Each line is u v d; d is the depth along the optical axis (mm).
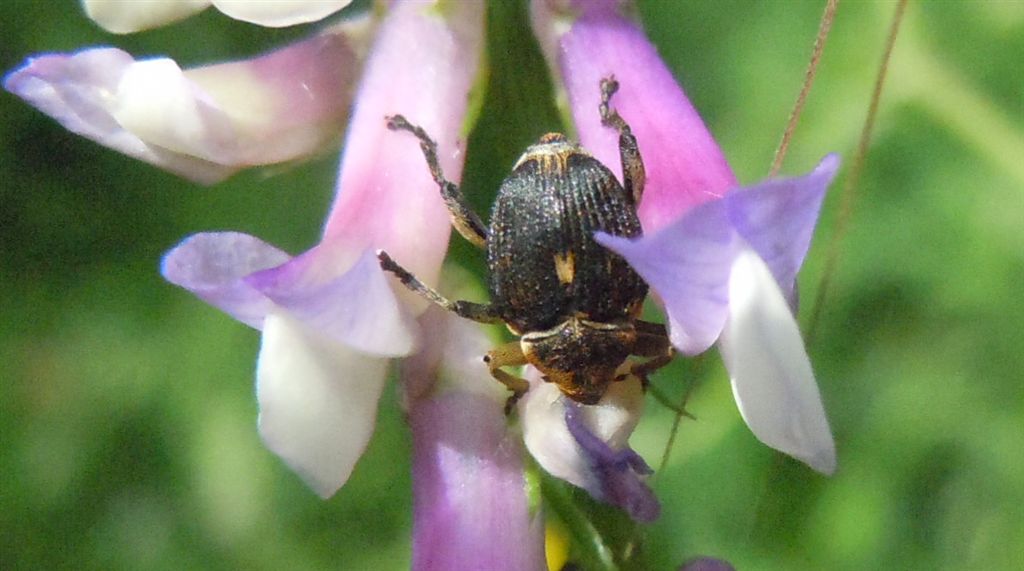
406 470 86
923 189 91
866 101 91
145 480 89
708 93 92
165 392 90
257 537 87
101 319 92
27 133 94
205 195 91
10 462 89
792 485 84
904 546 86
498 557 46
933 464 87
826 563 85
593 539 48
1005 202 90
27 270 93
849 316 90
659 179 45
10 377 90
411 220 46
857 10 92
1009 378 88
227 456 88
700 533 84
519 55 47
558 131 48
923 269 90
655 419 71
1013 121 90
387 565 86
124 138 48
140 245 93
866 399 89
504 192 45
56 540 88
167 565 87
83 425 90
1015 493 86
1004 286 89
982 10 91
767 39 93
